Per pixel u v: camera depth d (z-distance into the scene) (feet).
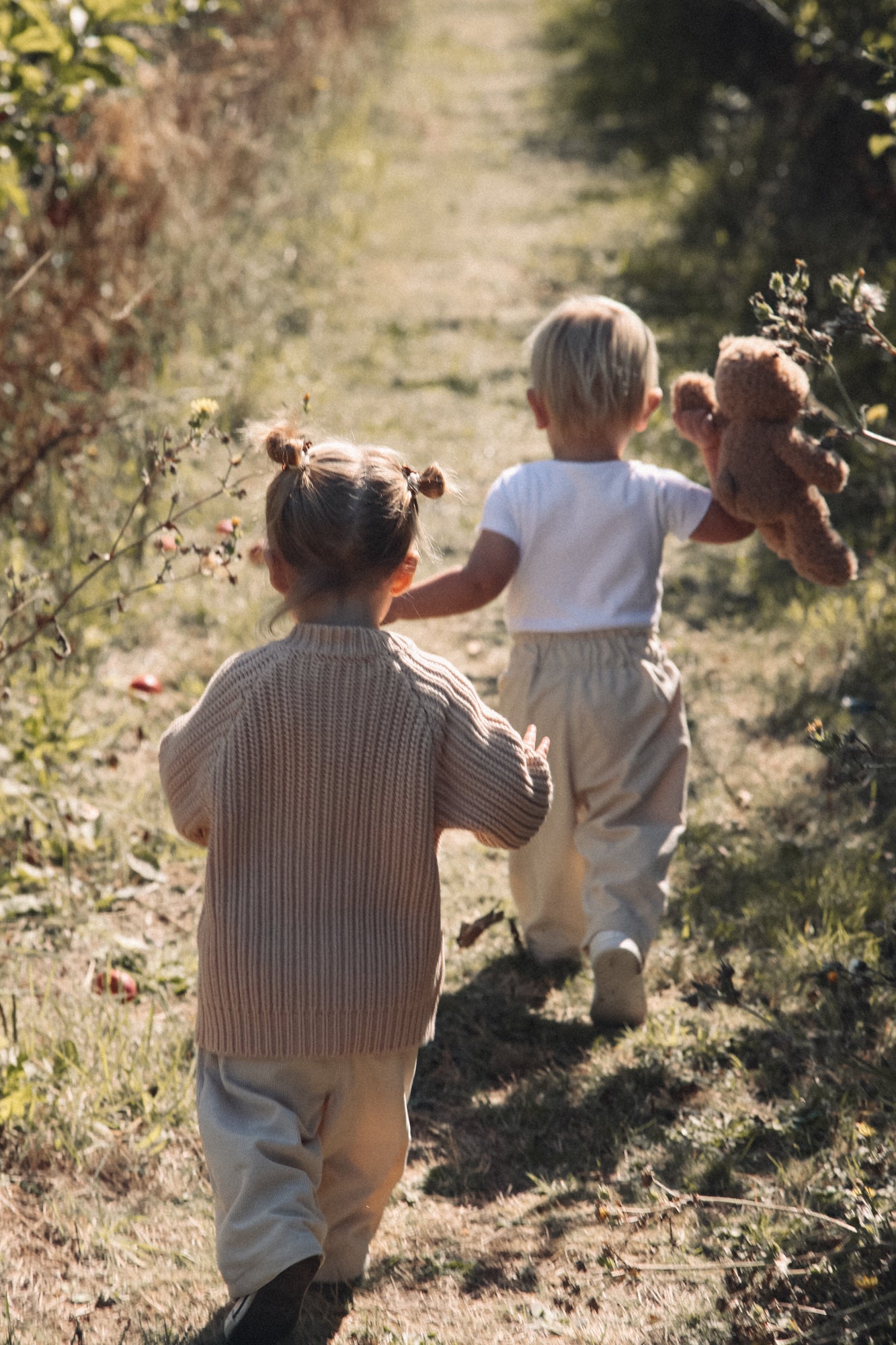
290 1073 9.99
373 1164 10.63
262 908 9.92
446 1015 15.40
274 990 9.83
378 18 85.76
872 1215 10.76
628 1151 12.94
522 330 40.81
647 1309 10.68
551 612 14.38
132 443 26.50
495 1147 13.30
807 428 29.30
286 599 10.25
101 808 18.88
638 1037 14.56
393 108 70.28
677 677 14.87
